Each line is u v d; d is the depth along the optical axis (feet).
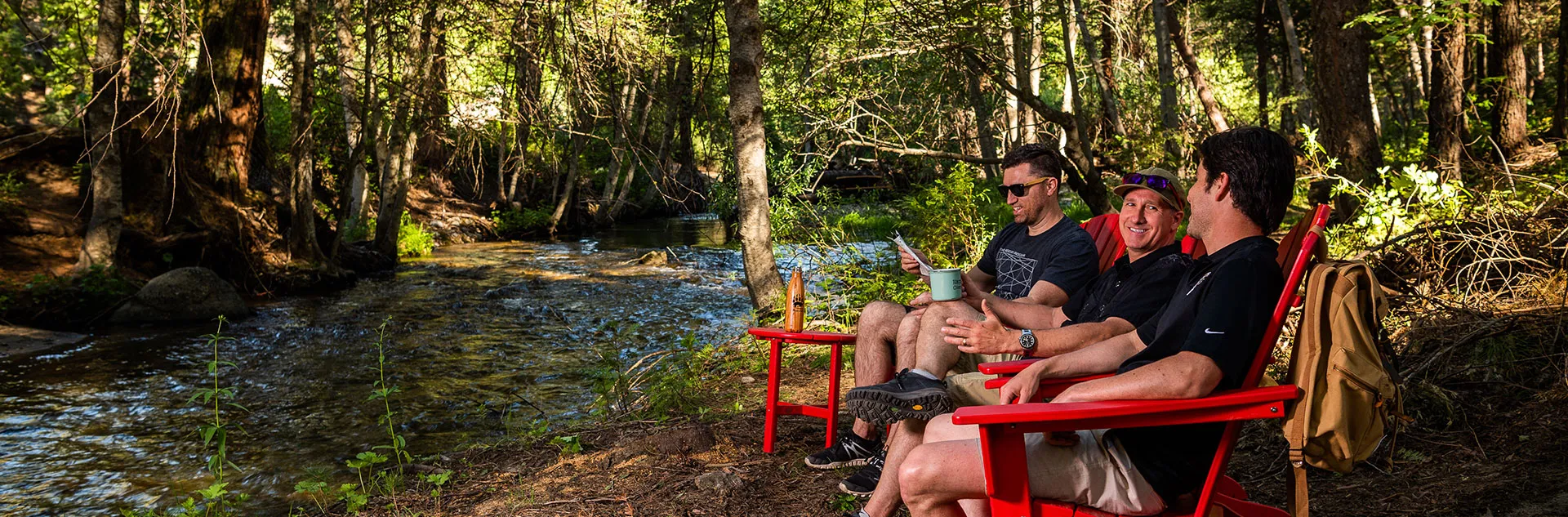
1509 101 41.96
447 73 51.93
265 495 14.97
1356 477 11.29
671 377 18.22
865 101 47.70
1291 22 56.03
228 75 46.91
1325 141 31.30
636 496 12.29
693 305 39.09
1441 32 43.57
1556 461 10.59
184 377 25.86
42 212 41.32
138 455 17.88
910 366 11.17
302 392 23.41
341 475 15.85
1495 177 20.89
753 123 26.25
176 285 36.27
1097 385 6.94
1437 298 16.70
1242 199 7.16
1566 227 17.34
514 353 28.55
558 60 39.81
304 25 47.37
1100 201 39.32
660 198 102.83
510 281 48.88
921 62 38.40
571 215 86.94
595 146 93.50
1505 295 17.25
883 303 11.99
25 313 34.53
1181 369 6.70
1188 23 75.25
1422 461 11.42
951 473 7.50
